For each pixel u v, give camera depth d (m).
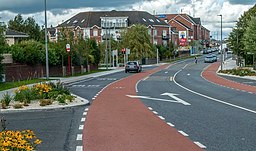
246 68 63.19
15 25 107.75
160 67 82.88
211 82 40.41
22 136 7.49
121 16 120.88
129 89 31.58
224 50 100.69
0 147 6.79
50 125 13.79
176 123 14.02
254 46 54.06
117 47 95.56
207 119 15.00
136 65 63.91
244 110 17.86
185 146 9.98
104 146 10.08
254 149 9.53
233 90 30.23
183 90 30.39
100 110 18.14
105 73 60.06
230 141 10.58
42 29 106.81
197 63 95.88
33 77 43.78
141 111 17.67
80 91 29.72
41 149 9.78
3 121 9.77
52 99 20.94
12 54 40.03
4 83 35.12
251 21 55.72
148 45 95.38
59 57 50.91
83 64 61.47
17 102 20.44
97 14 123.75
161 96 25.41
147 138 11.16
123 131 12.39
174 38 147.00
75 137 11.43
